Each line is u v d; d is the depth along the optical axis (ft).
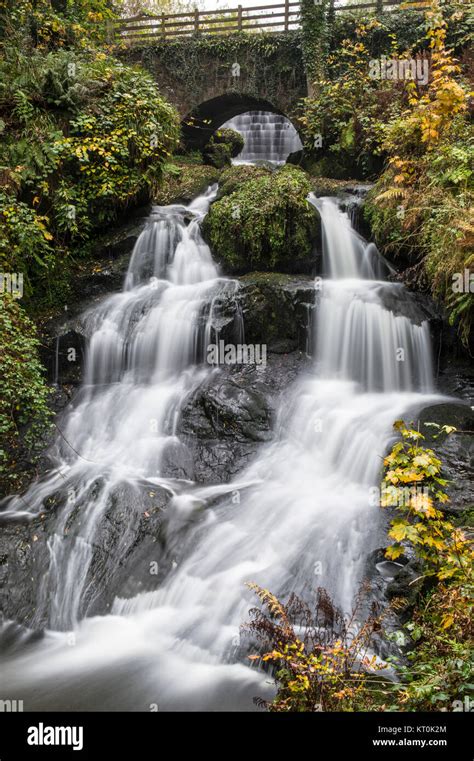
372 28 48.57
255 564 18.45
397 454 13.04
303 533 19.27
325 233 32.58
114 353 29.22
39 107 32.63
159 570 19.08
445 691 11.20
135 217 35.65
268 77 52.34
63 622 18.51
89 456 25.02
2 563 19.76
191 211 37.63
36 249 30.32
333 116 44.88
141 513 20.89
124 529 20.36
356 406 24.97
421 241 27.81
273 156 71.20
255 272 31.48
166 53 54.65
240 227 31.89
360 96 43.78
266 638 15.20
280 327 28.37
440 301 27.40
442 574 12.94
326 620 15.19
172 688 15.23
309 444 23.75
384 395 26.37
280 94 52.21
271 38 51.83
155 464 23.97
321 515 19.99
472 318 24.35
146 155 34.47
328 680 12.17
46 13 41.81
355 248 32.63
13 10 37.50
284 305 28.22
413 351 26.91
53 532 20.59
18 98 31.60
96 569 19.45
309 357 28.25
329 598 15.43
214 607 17.35
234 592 17.52
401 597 15.61
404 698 11.52
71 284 32.27
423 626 13.26
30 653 17.26
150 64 55.16
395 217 30.12
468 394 25.45
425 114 29.40
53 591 19.22
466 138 29.14
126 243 33.63
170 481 23.11
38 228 29.53
